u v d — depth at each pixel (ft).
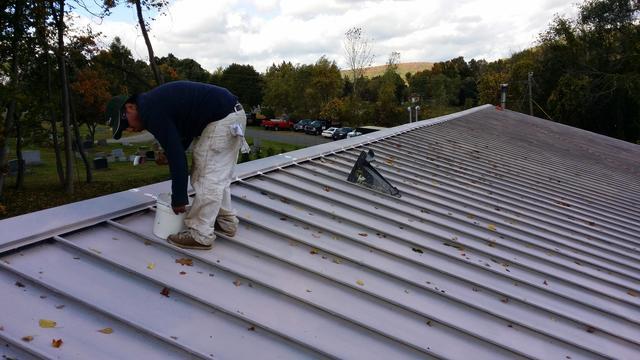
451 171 26.43
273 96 203.21
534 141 43.78
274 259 11.08
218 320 8.45
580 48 114.73
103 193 63.77
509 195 24.40
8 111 57.88
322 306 9.38
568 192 28.30
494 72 172.35
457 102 233.76
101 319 7.89
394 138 31.71
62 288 8.43
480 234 17.15
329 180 19.04
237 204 14.26
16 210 54.95
